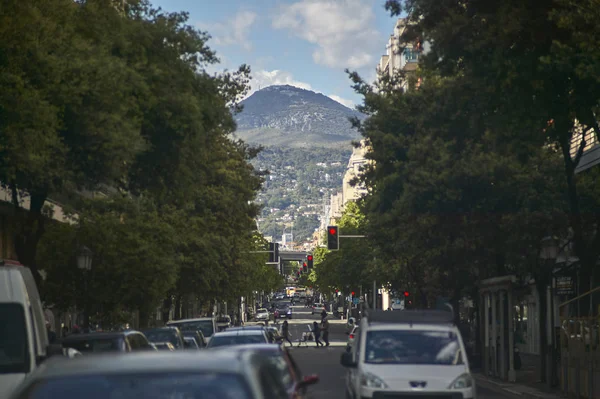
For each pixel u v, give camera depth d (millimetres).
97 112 56938
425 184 91250
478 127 60531
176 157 71562
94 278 97188
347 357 44625
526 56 53688
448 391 40969
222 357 17219
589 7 49812
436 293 135125
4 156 52375
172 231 106500
